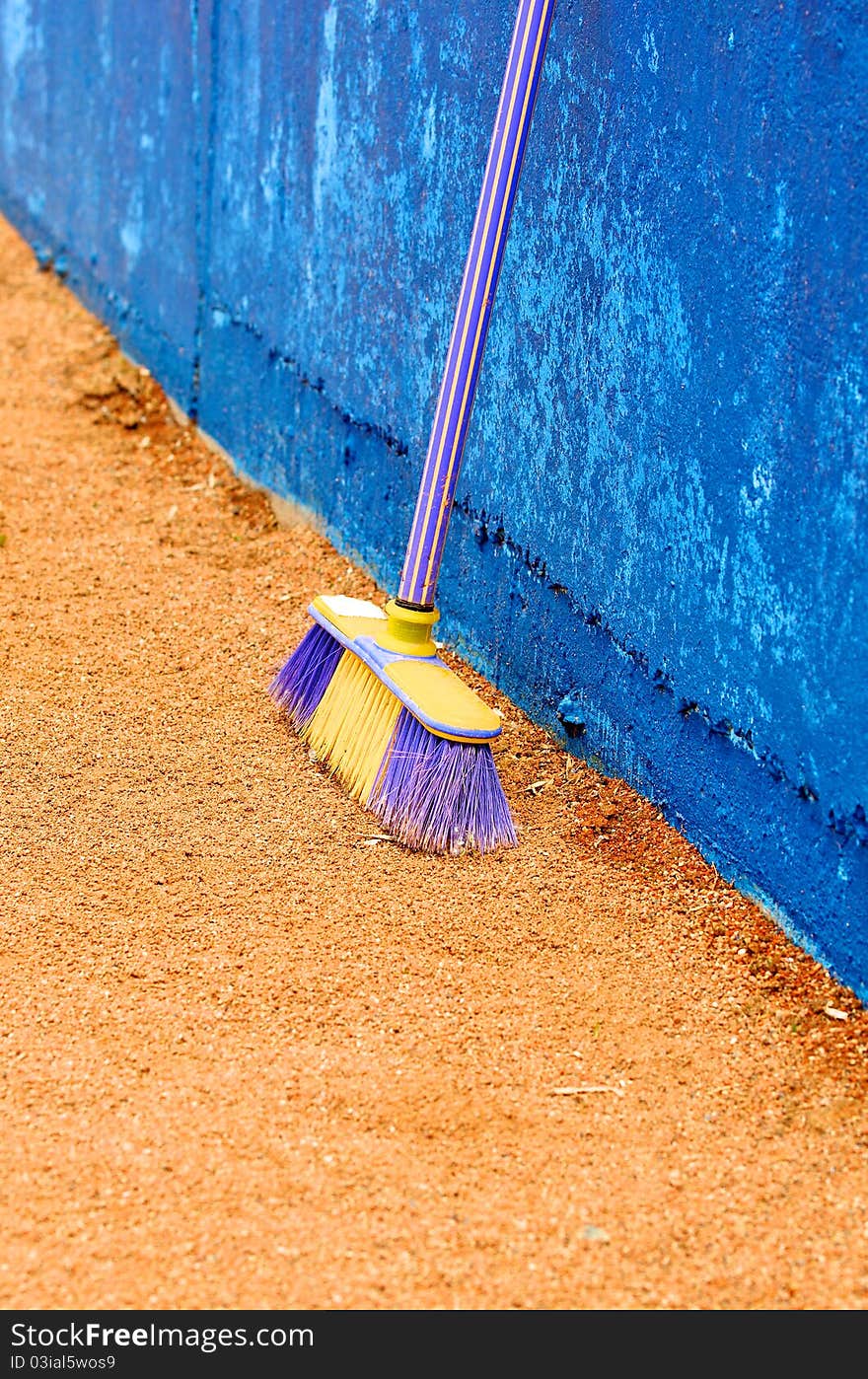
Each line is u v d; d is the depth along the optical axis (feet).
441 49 12.87
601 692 11.92
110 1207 7.36
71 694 13.08
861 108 8.05
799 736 9.32
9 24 26.81
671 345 10.15
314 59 15.51
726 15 9.11
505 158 10.71
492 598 13.52
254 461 18.40
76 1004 8.98
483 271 10.91
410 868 10.76
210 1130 7.94
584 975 9.60
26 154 26.76
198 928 9.86
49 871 10.43
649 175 10.16
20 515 17.19
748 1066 8.74
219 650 14.15
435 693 11.03
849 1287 7.13
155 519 17.53
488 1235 7.31
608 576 11.47
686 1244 7.34
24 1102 8.09
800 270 8.70
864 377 8.26
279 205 16.85
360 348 15.34
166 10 19.20
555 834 11.32
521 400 12.46
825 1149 8.07
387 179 14.24
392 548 15.30
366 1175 7.68
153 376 21.50
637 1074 8.64
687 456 10.13
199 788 11.71
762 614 9.53
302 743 12.55
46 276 25.62
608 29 10.44
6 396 20.74
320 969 9.48
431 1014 9.09
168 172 20.01
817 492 8.82
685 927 10.14
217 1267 7.04
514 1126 8.13
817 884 9.48
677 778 11.00
